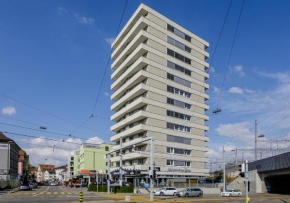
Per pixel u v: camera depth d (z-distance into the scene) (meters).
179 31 64.38
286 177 60.00
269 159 53.38
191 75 65.44
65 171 158.25
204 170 63.75
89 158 99.00
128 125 62.38
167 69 60.38
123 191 44.72
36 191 50.88
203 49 69.62
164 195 42.66
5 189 54.78
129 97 61.09
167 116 58.81
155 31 59.41
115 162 68.75
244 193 54.88
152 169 30.30
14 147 81.38
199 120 65.50
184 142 61.12
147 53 57.91
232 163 80.94
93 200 29.12
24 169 106.12
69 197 33.66
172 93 60.59
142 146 56.72
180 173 58.56
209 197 40.00
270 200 33.31
